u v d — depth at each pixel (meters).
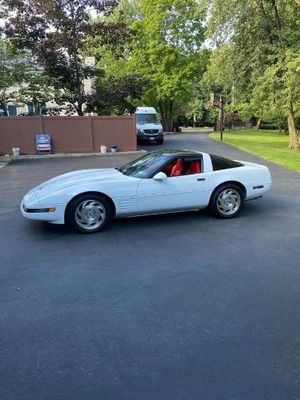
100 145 20.58
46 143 19.47
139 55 38.50
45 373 2.68
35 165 15.50
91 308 3.62
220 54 22.98
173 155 6.63
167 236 5.83
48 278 4.33
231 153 18.89
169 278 4.30
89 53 26.83
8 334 3.18
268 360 2.80
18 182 11.22
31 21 21.53
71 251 5.21
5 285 4.16
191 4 37.59
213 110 54.34
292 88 18.73
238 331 3.20
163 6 37.38
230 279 4.25
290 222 6.61
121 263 4.76
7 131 19.33
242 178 6.82
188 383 2.56
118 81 24.22
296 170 12.99
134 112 25.72
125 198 6.09
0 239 5.77
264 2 20.98
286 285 4.09
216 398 2.42
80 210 5.93
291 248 5.28
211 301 3.74
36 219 5.82
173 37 38.25
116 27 22.62
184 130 54.94
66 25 21.78
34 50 21.62
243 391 2.48
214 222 6.59
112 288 4.05
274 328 3.25
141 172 6.46
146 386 2.53
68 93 23.58
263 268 4.57
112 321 3.38
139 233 5.99
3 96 22.11
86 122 20.17
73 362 2.80
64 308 3.63
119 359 2.83
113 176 6.37
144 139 23.58
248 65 22.30
